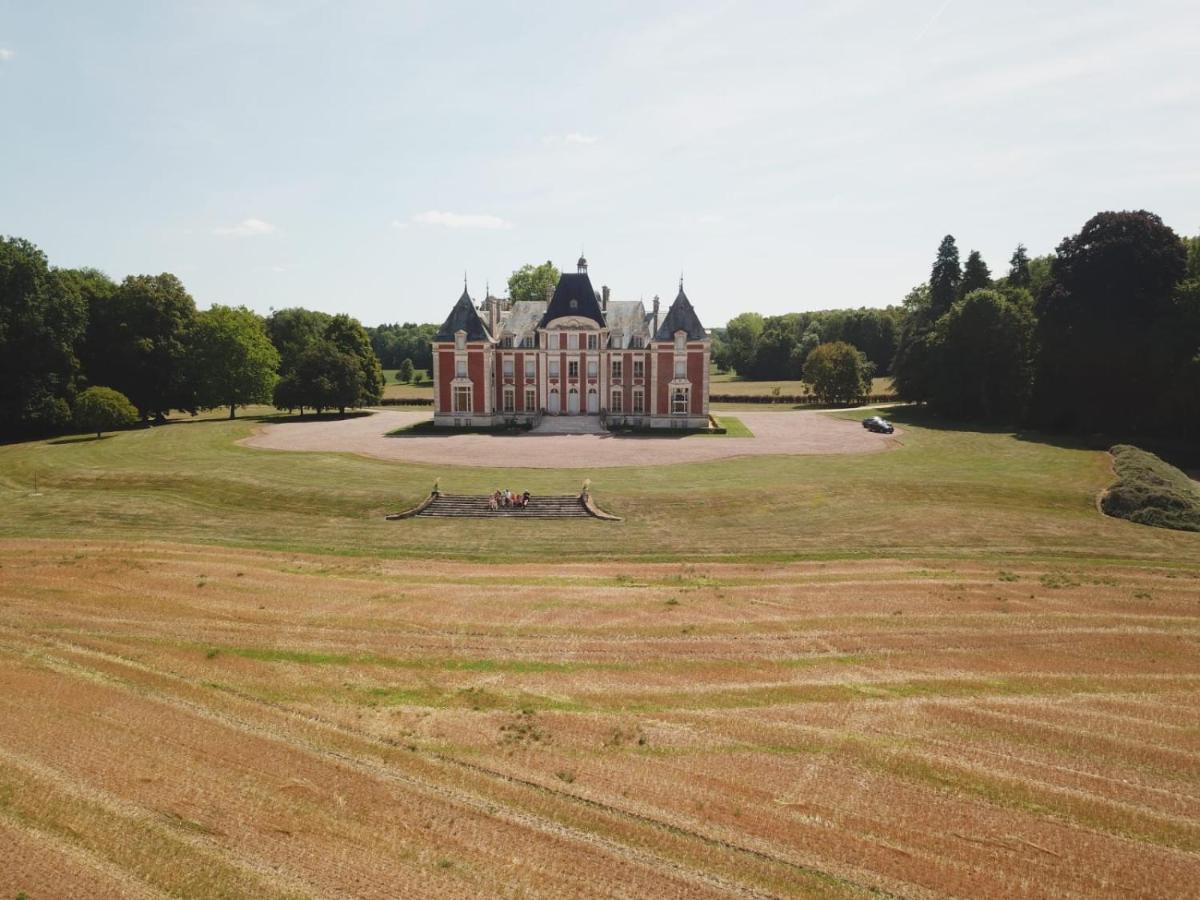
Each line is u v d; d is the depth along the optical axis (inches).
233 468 2207.2
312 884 550.0
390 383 7337.6
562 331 3501.5
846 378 4515.3
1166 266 2775.6
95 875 555.2
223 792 660.1
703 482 2055.9
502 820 629.6
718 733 773.3
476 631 1042.7
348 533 1595.7
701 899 543.5
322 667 922.1
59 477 2092.8
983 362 3417.8
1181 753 740.0
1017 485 1947.6
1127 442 2632.9
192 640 1004.6
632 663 942.4
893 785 685.3
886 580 1266.0
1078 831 623.8
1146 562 1365.7
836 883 561.9
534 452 2623.0
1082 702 843.4
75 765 697.0
